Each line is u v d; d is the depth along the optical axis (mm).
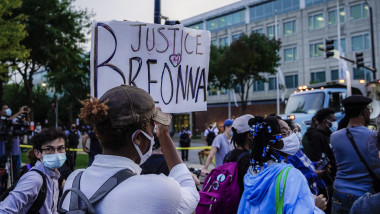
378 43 33688
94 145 6664
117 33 2377
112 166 1279
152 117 1365
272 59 29781
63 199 1287
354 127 3068
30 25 21453
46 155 2672
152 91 2482
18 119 6945
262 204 1982
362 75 34531
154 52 2498
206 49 2729
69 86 39938
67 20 22734
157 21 3678
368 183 2881
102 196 1190
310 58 38281
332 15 36781
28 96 24312
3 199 2527
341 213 3064
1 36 15977
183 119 48000
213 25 48656
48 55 22406
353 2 35312
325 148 4188
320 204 2201
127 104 1276
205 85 2723
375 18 33875
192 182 1550
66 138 2885
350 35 35375
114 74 2359
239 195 2666
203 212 2590
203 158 12266
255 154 2207
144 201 1166
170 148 1596
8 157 6762
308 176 3439
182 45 2605
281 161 2141
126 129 1283
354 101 3080
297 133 3611
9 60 21375
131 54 2418
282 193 1876
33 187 2475
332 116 4434
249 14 44531
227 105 44469
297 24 39406
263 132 2191
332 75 36500
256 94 42125
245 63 29109
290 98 13812
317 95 12750
